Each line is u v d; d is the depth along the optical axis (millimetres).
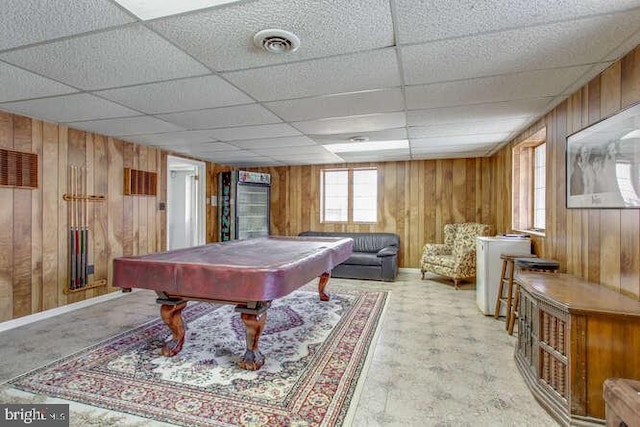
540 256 3467
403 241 6352
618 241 2135
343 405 1989
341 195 6848
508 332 3178
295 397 2072
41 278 3555
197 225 6270
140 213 4840
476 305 4105
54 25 1722
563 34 1839
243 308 2412
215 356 2641
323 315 3668
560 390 1895
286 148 5180
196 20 1689
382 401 2053
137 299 4328
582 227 2582
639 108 1923
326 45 1956
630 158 2008
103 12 1608
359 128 3916
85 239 3988
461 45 1962
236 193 6457
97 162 4184
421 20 1698
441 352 2748
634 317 1729
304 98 2877
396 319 3570
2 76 2379
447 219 6102
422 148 5145
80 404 1985
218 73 2352
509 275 3328
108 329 3242
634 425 954
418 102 2980
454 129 3945
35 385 2191
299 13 1632
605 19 1686
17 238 3348
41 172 3547
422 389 2188
